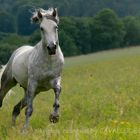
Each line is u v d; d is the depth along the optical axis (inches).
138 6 6422.2
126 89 910.4
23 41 3383.4
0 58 2706.7
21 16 3718.0
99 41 4670.3
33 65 498.0
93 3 5590.6
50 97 899.4
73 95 885.2
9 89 598.5
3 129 501.0
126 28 5128.0
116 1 6269.7
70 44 4133.9
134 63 2092.8
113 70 1737.2
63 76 1723.7
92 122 531.5
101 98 765.9
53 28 468.1
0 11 3897.6
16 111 564.1
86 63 2691.9
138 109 618.8
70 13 4881.9
